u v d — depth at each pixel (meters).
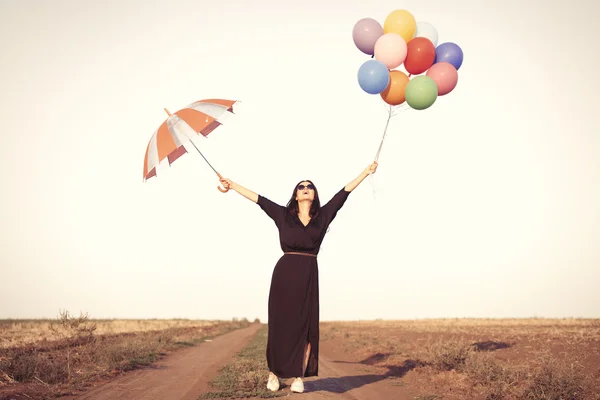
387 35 9.11
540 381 8.25
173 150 7.32
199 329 41.47
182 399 8.10
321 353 19.83
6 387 8.95
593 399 7.86
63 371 10.36
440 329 33.28
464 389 9.23
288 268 7.36
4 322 47.34
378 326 48.34
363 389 9.55
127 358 13.88
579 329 26.75
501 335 23.80
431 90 8.78
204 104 7.73
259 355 15.87
